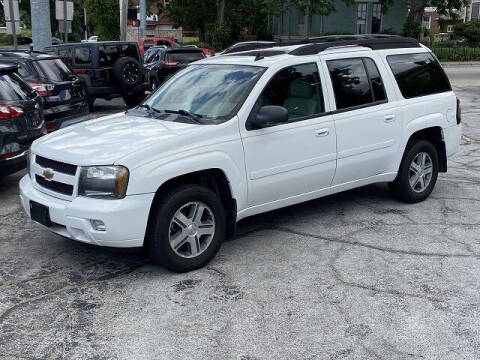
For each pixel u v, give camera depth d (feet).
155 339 12.87
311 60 18.99
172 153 15.58
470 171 28.30
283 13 110.11
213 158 16.21
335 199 23.38
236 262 17.08
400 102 21.26
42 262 17.33
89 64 50.83
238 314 13.97
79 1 181.78
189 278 16.03
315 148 18.62
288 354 12.22
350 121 19.53
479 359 11.96
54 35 197.88
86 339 12.92
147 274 16.38
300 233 19.48
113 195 14.89
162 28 152.15
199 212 16.30
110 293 15.20
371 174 20.86
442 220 20.72
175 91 19.54
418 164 22.47
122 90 52.13
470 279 15.80
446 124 22.95
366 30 122.42
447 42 122.52
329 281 15.74
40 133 25.31
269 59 18.67
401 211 21.76
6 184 26.71
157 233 15.58
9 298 14.98
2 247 18.58
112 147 15.57
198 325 13.47
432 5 118.21
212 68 19.62
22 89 24.80
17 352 12.40
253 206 17.75
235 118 16.92
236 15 134.41
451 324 13.39
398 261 17.04
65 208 15.31
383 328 13.24
